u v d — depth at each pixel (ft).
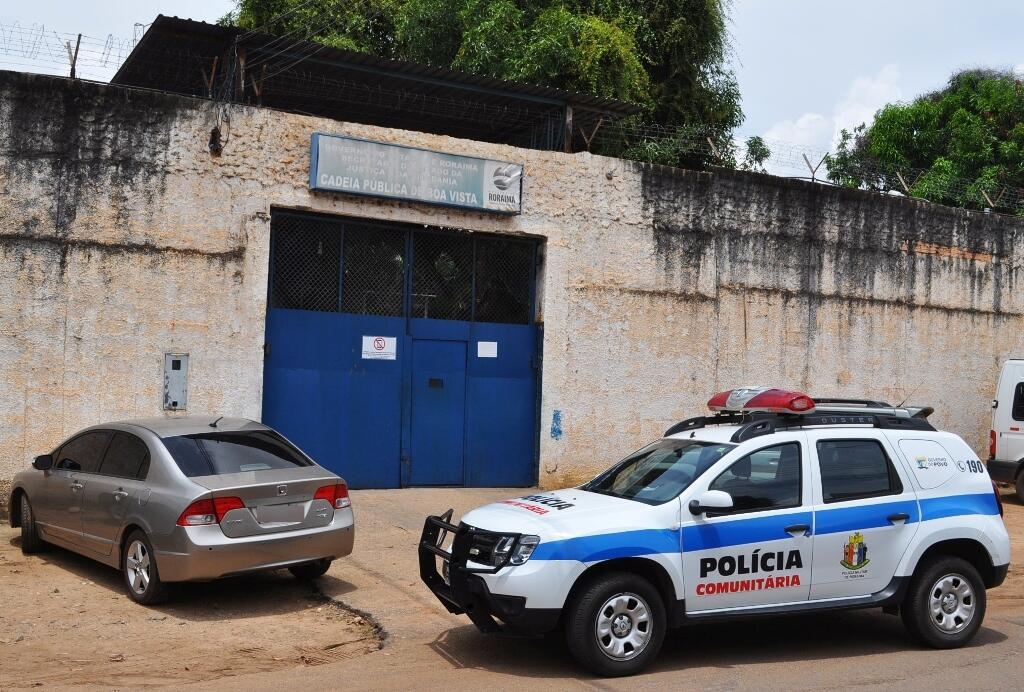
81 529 28.12
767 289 51.55
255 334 39.19
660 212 48.49
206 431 27.61
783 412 23.61
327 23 68.85
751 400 24.49
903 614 23.56
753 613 21.83
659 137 65.98
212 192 38.58
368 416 42.50
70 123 36.40
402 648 23.03
